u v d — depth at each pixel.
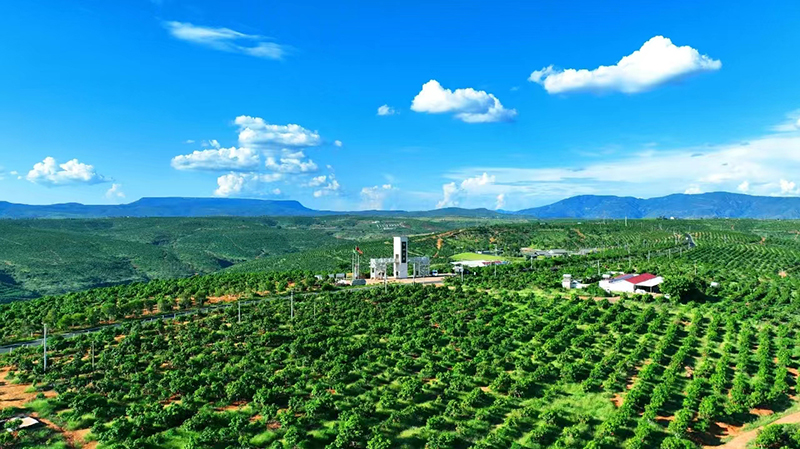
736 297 146.00
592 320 118.62
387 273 188.50
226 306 124.88
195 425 63.16
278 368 84.31
